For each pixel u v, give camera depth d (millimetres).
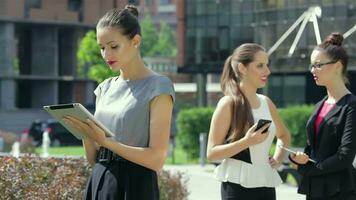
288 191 18172
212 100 86000
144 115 5699
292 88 63094
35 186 8789
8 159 9664
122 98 5770
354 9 54625
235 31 66750
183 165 29109
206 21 68812
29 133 53000
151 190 5707
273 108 7402
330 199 7113
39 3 79438
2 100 78250
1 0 77125
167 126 5695
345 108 7059
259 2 62531
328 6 55281
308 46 53094
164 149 5676
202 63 69438
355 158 7297
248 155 7000
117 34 5555
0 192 8352
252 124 7082
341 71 7246
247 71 7172
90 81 84312
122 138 5699
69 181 9453
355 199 7137
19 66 81562
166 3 171000
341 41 7309
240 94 7133
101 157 5797
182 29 71312
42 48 81938
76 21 81125
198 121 31094
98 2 81812
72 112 5398
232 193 7047
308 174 7121
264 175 7062
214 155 7043
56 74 82125
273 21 60875
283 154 7371
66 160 10469
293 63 55500
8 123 74625
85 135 5637
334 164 6984
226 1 67250
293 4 58625
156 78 5734
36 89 83000
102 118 5789
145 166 5645
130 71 5770
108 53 5598
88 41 49094
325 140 7105
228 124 7113
